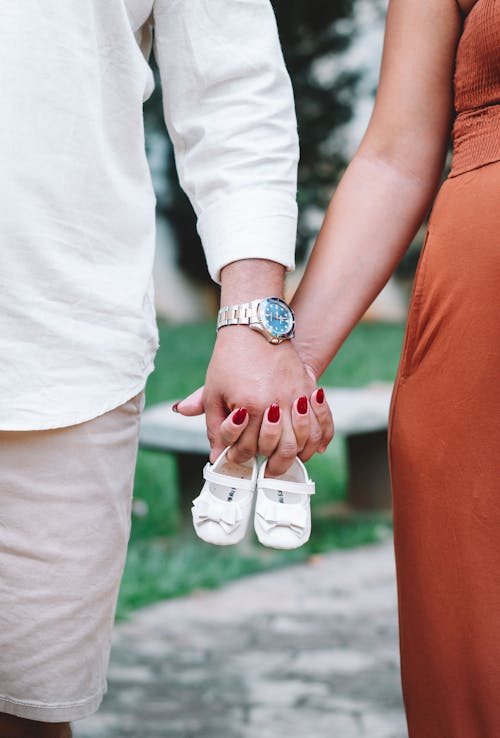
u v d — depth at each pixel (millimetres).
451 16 1590
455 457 1422
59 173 1445
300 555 5023
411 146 1644
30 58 1417
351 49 15758
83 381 1479
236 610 4125
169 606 4172
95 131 1483
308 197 15719
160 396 9594
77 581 1534
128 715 3027
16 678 1538
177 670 3422
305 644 3691
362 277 1649
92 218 1492
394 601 4242
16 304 1422
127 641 3719
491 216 1385
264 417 1541
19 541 1501
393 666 3457
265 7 1718
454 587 1434
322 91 15836
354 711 3072
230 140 1676
